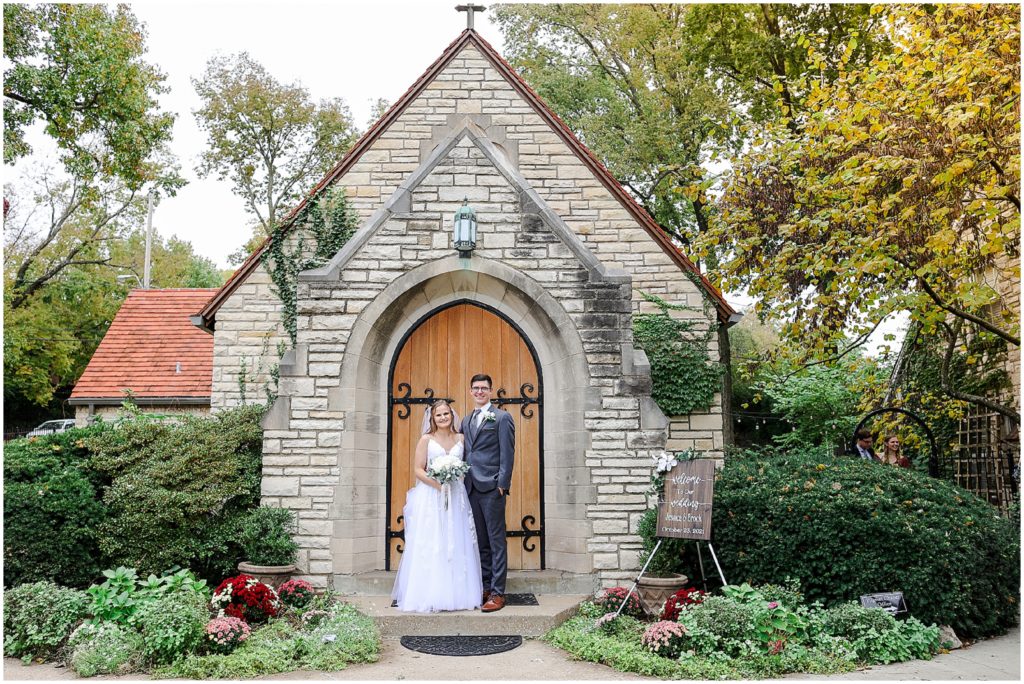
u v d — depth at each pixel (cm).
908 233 962
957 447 1209
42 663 611
